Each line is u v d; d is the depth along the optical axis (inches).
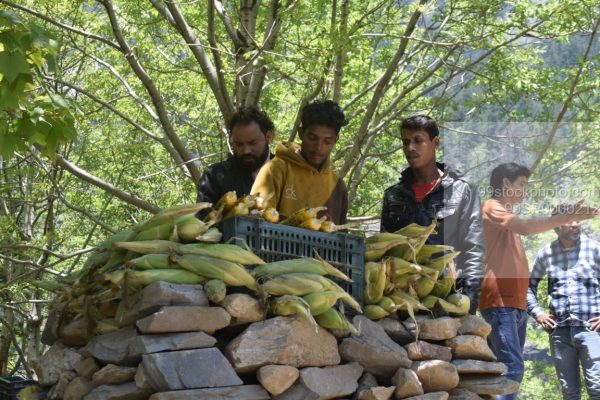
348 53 471.5
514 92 451.8
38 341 697.6
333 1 430.6
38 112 232.2
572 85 446.3
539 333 597.3
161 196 745.6
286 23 474.6
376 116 505.4
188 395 141.2
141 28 600.4
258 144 207.6
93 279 161.8
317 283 155.7
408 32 441.4
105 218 781.9
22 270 663.8
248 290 154.1
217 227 164.4
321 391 151.9
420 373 166.2
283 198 193.5
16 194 776.3
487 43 461.7
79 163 768.3
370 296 169.6
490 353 175.9
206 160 661.9
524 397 612.7
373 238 175.8
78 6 603.2
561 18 461.7
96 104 731.4
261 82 440.5
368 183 713.6
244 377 151.6
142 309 148.2
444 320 172.9
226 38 596.7
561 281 277.3
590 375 270.7
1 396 199.6
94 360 156.2
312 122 192.2
